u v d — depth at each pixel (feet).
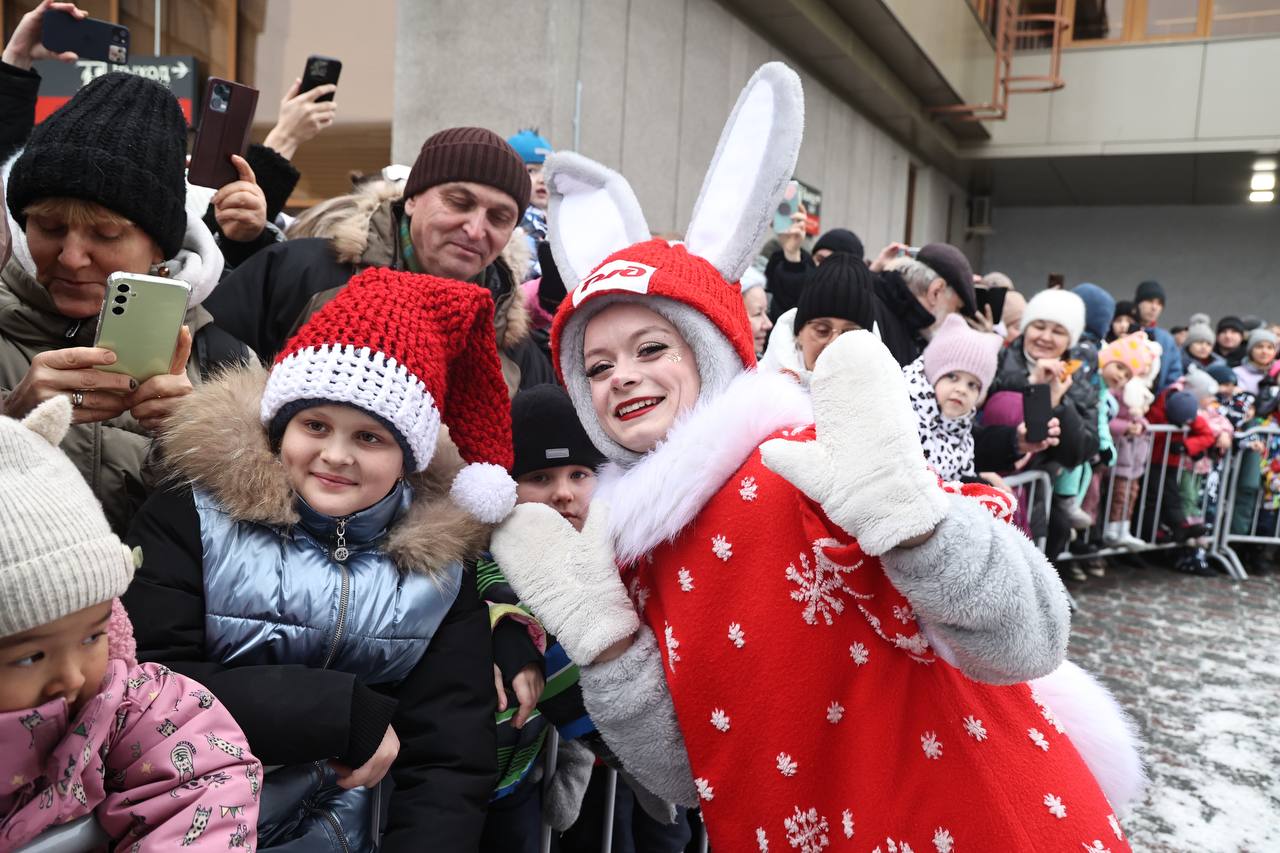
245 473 3.97
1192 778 10.32
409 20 18.71
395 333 4.06
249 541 4.03
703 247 4.80
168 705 3.37
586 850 6.19
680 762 4.38
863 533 3.27
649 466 4.16
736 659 4.03
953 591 3.24
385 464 4.04
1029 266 57.41
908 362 10.30
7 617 2.73
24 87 5.32
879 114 37.96
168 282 4.01
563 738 5.61
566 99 18.13
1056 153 45.42
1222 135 42.78
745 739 4.03
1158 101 43.73
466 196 6.55
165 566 3.92
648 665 4.29
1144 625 16.33
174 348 4.10
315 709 3.74
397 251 6.89
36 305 4.62
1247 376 23.89
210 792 3.26
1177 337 30.99
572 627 4.21
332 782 4.26
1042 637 3.33
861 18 29.45
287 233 7.77
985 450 11.10
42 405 3.06
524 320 7.45
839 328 7.92
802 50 29.68
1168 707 12.37
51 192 4.30
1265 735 11.52
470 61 18.26
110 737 3.25
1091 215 55.88
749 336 4.54
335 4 19.31
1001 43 40.34
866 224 38.42
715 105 24.58
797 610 3.94
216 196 6.94
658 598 4.41
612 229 5.32
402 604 4.21
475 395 4.68
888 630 3.67
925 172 46.11
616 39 19.75
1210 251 53.31
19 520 2.77
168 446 4.08
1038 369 11.89
